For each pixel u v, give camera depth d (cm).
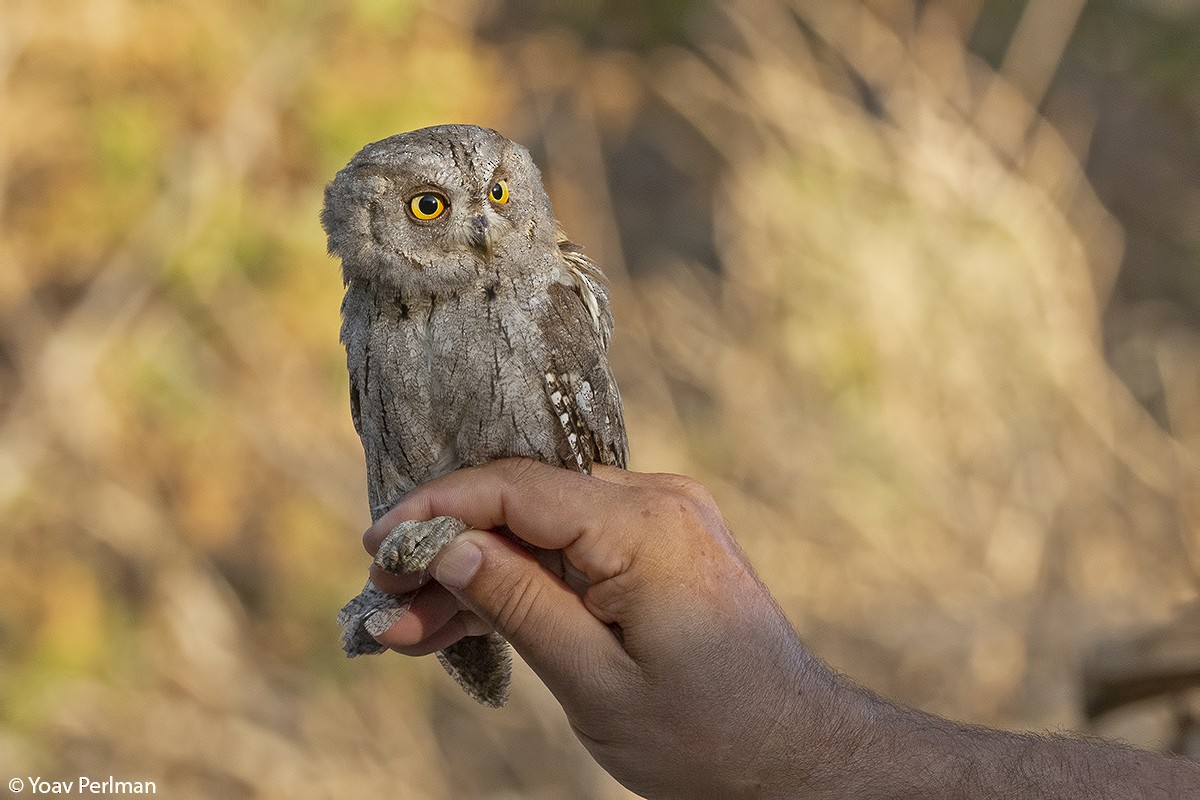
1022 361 1830
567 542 629
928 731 623
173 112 1611
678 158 2256
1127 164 2367
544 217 766
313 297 1652
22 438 1598
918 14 2194
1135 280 2248
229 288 1656
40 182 1605
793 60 2042
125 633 1600
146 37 1570
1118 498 1789
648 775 623
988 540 1730
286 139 1644
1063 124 2245
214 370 1667
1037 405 1814
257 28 1619
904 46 2091
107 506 1612
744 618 618
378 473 762
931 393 1798
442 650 786
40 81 1578
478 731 1548
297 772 1530
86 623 1557
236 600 1659
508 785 1520
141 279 1625
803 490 1756
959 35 2112
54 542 1605
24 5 1530
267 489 1669
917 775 609
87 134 1575
